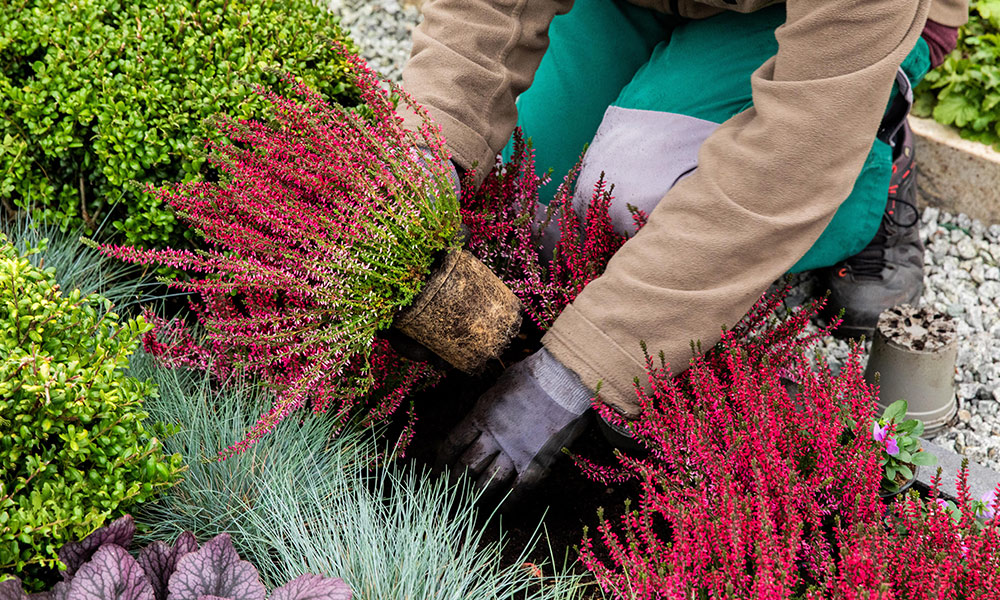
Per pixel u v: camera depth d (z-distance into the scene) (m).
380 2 3.42
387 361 1.99
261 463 1.84
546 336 1.73
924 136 2.88
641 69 2.31
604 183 2.11
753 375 1.69
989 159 2.78
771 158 1.54
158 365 1.95
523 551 1.84
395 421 2.09
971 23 2.93
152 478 1.52
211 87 1.96
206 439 1.84
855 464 1.60
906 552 1.47
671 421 1.71
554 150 2.42
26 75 2.07
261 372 1.93
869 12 1.44
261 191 1.64
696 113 2.08
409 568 1.66
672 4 2.21
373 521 1.78
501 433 1.78
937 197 2.94
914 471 1.80
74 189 2.08
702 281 1.62
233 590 1.44
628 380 1.67
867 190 2.23
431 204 1.68
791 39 1.52
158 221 1.96
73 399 1.42
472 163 1.87
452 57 1.85
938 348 2.06
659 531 1.88
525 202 2.02
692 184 1.64
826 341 2.49
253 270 1.61
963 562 1.47
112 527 1.46
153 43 1.99
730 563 1.48
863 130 1.51
